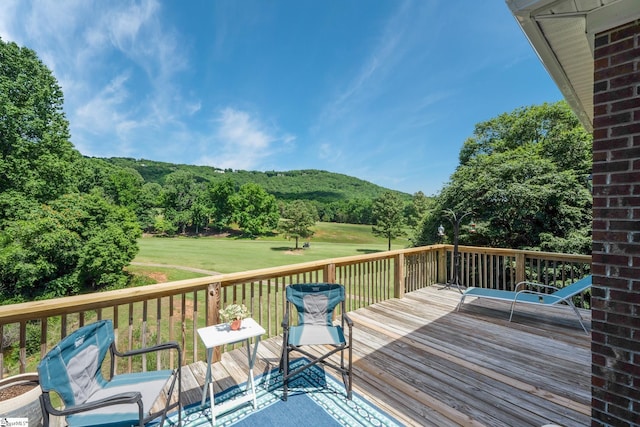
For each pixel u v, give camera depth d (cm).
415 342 325
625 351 145
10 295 1223
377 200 3100
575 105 256
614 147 149
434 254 604
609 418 151
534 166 778
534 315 414
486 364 276
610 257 151
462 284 584
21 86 1402
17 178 1349
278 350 311
